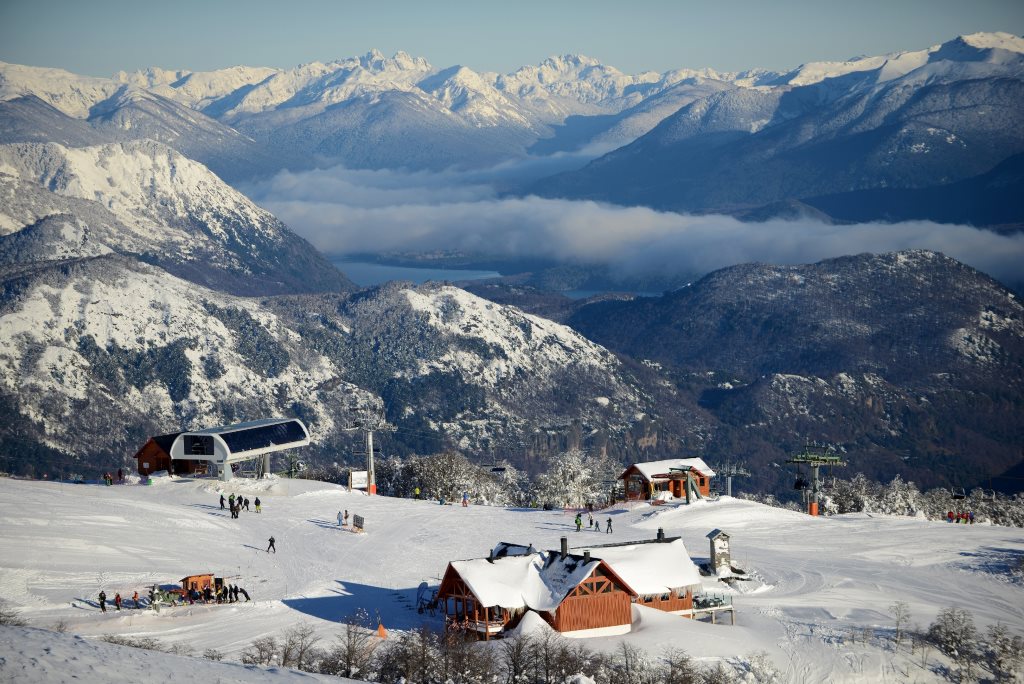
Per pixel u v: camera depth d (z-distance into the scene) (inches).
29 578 4229.8
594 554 4084.6
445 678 3154.5
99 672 2267.5
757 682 3430.1
